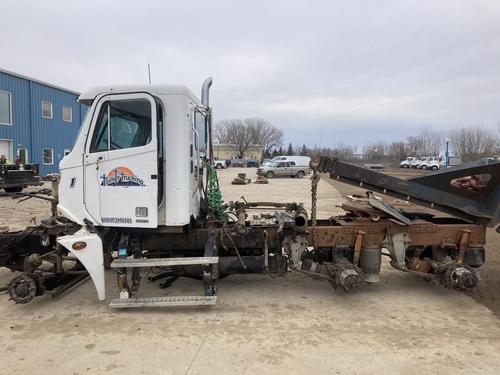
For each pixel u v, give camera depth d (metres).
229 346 4.27
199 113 6.14
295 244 5.66
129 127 5.19
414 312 5.18
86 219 5.24
